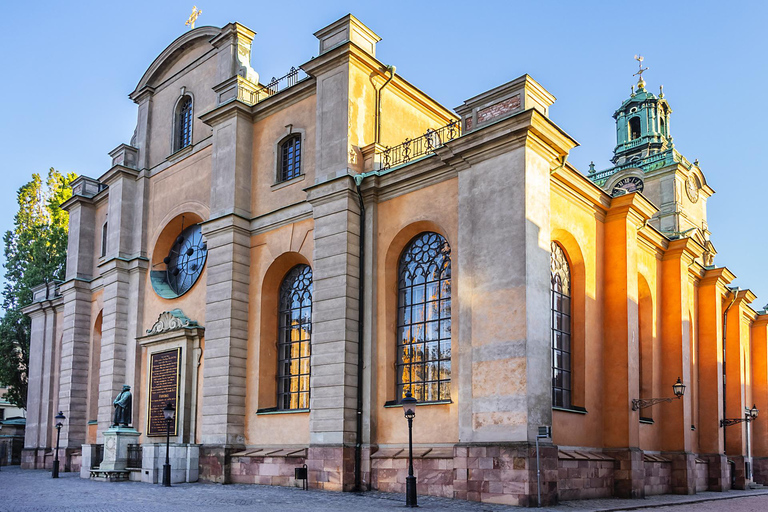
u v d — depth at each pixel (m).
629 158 44.25
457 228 22.12
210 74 32.53
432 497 20.36
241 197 28.55
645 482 25.77
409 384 23.23
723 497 26.27
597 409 23.62
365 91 26.27
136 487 24.59
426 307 23.31
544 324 20.08
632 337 24.56
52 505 18.27
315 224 25.28
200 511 16.83
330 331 23.88
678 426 28.23
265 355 27.14
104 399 33.34
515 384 19.22
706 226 43.56
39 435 43.50
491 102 21.62
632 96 45.59
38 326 46.00
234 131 29.00
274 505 18.27
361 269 24.39
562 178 22.98
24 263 53.53
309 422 24.53
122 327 33.94
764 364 41.00
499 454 19.03
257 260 27.97
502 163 20.81
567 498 20.55
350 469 22.59
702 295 33.22
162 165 34.50
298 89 27.67
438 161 22.78
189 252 32.78
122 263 34.59
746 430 37.06
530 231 20.09
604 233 25.56
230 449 26.27
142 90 36.22
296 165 27.92
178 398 28.92
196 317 30.23
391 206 24.34
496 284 20.27
